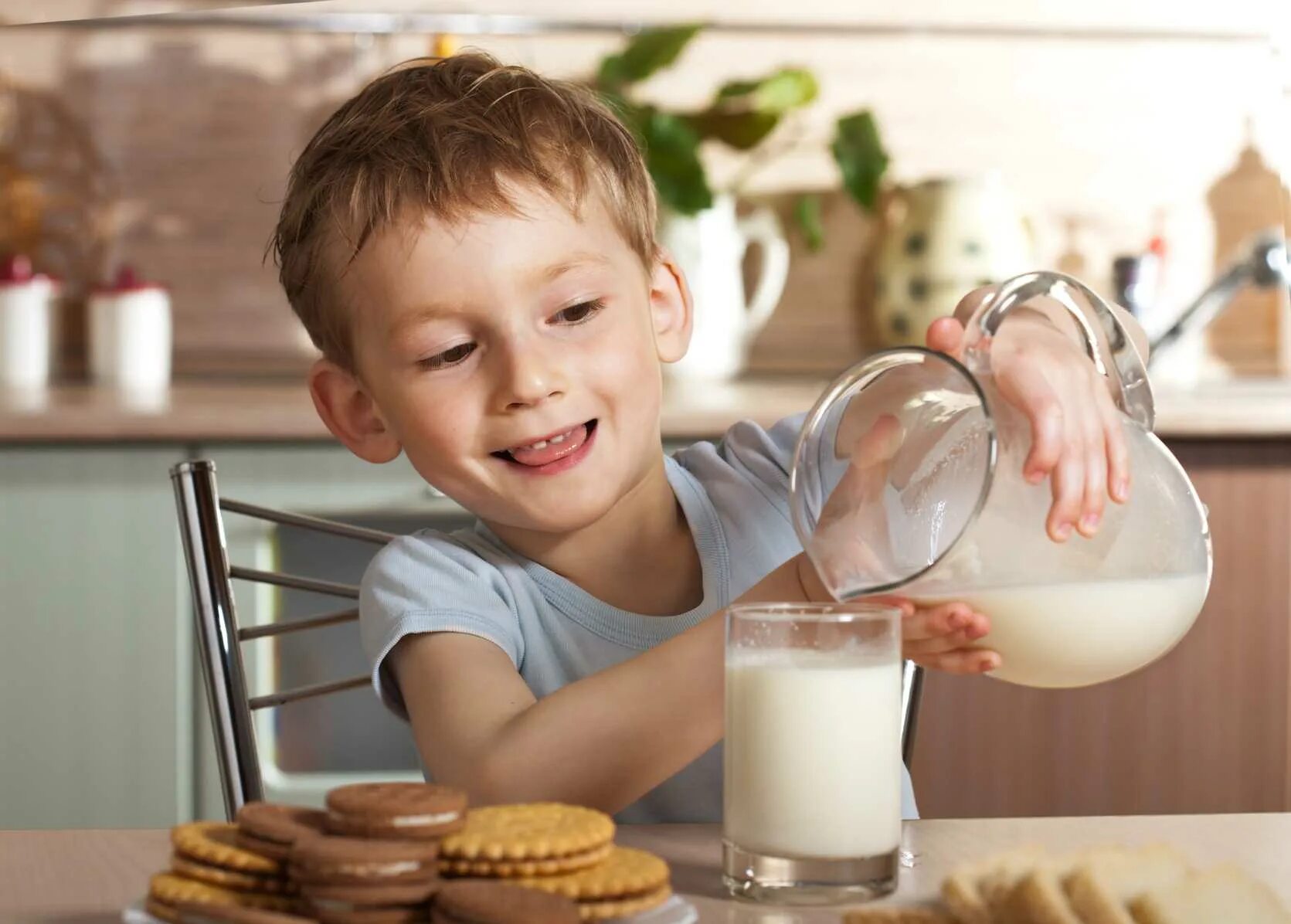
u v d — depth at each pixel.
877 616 0.74
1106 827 0.88
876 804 0.73
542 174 1.06
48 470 2.12
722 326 2.64
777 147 2.84
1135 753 2.22
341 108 1.21
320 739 2.15
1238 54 2.85
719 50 2.82
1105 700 2.21
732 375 2.71
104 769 2.13
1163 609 0.82
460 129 1.07
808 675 0.72
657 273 1.24
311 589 1.29
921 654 0.81
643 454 1.14
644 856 0.71
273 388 2.56
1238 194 2.86
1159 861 0.70
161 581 2.13
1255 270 2.62
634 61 2.73
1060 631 0.80
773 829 0.72
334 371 1.18
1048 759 2.20
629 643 1.19
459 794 0.70
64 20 2.77
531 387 1.05
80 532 2.12
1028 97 2.85
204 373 2.80
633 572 1.23
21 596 2.12
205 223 2.81
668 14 2.80
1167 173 2.86
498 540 1.23
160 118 2.80
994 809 2.19
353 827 0.67
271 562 2.13
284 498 2.12
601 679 0.92
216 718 1.23
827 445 0.82
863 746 0.72
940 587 0.79
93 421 2.10
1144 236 2.87
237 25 2.79
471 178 1.05
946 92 2.85
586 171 1.10
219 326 2.81
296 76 2.80
